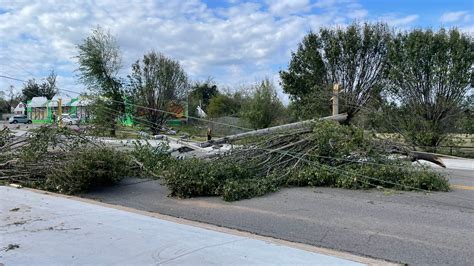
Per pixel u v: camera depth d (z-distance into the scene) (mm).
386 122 22344
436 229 6375
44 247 5039
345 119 13594
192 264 4531
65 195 8805
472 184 10766
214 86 71875
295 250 5148
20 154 10086
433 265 4898
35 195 8281
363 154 10289
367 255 5242
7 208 7062
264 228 6449
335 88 17531
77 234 5598
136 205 8133
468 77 21203
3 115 82125
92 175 9203
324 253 5133
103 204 7871
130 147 12438
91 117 15141
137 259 4668
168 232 5797
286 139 10922
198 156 11242
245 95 38062
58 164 9531
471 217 7082
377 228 6438
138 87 39125
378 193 9148
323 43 28922
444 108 21625
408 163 10297
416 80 22031
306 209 7680
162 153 11789
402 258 5133
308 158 10359
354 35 27656
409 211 7508
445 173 13312
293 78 29688
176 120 40875
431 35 21797
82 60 38344
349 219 6973
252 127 34312
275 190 9367
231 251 5008
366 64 27844
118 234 5633
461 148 20953
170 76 39719
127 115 22000
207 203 8258
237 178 9258
